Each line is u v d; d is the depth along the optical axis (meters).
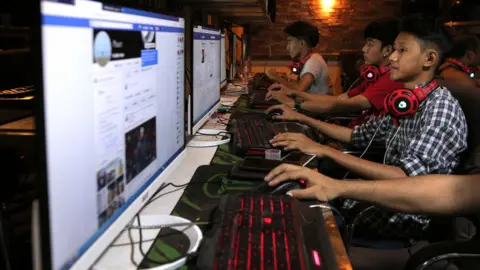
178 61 1.33
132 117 0.93
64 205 0.64
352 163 1.57
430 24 1.49
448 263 1.22
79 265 0.69
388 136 1.93
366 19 6.59
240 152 1.65
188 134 1.73
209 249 0.84
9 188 1.10
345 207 1.64
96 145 0.75
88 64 0.71
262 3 2.69
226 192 1.24
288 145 1.64
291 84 3.92
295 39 4.03
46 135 0.57
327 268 0.78
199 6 2.74
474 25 3.65
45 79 0.57
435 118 1.44
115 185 0.84
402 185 1.19
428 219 1.54
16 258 0.82
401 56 1.54
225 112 2.59
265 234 0.90
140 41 0.97
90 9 0.70
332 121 3.18
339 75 6.52
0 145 1.14
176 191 1.24
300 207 1.06
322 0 6.61
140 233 0.94
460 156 1.44
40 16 0.55
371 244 1.55
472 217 1.22
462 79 2.45
